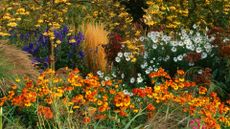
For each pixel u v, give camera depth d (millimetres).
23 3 8211
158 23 9992
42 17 8156
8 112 5543
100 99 6309
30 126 5535
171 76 8297
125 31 9023
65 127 5402
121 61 8297
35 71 6754
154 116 5559
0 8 8008
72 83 6109
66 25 9625
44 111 5250
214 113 6012
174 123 5730
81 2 8938
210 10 10859
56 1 7953
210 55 8141
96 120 5836
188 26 10797
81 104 5926
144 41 8703
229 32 8422
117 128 5598
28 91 5871
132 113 5949
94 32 9539
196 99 6004
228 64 7777
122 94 5770
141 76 8195
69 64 8930
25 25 9031
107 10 9016
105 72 8430
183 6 10547
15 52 6812
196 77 7547
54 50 8844
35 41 9102
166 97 5930
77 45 9023
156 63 8375
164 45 8523
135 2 10922
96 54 9023
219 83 7688
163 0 10352
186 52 8461
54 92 5797
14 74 6438
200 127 5352
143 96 6008
